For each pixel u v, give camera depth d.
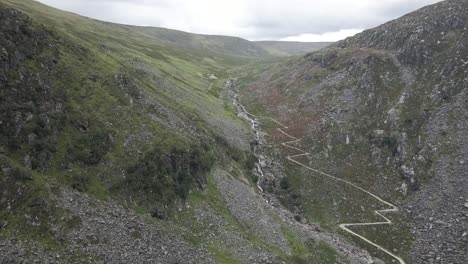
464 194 86.69
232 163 97.12
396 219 89.38
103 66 89.38
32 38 70.81
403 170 100.19
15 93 57.72
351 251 80.81
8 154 51.81
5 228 44.88
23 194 48.97
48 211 49.34
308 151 118.31
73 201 53.06
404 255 80.06
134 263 50.28
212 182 80.56
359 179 103.94
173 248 57.12
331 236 86.00
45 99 62.06
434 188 92.25
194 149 81.69
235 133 117.69
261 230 74.38
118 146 67.38
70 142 60.72
